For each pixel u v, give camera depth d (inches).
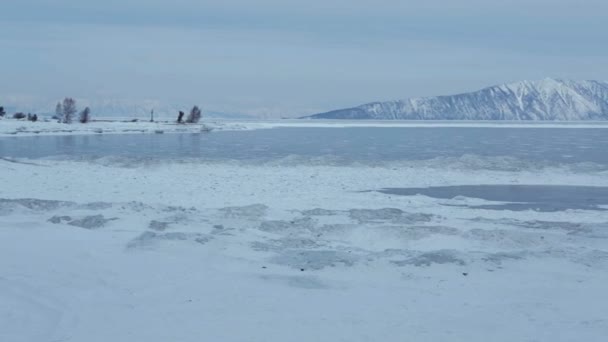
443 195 981.8
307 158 1480.1
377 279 428.5
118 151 1898.4
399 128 4987.7
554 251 499.8
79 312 349.7
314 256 479.2
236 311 355.9
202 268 446.0
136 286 402.0
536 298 386.9
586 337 316.8
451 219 690.2
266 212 707.4
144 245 506.3
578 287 410.9
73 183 1038.4
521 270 451.8
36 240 525.7
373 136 3238.2
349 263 461.7
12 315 341.4
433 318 346.3
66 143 2320.4
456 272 446.0
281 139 2805.1
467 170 1318.9
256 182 1088.8
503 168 1337.4
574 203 896.9
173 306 363.3
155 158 1492.4
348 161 1446.9
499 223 665.6
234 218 657.0
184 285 405.7
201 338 310.3
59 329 320.8
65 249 494.0
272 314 351.3
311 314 351.9
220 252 495.8
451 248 530.9
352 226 603.8
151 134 3255.4
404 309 362.6
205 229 586.9
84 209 700.7
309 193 955.3
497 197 963.3
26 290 387.2
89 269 438.0
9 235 544.1
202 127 3919.8
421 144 2438.5
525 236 559.2
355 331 323.3
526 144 2448.3
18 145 2182.6
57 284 401.7
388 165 1395.2
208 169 1310.3
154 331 320.2
